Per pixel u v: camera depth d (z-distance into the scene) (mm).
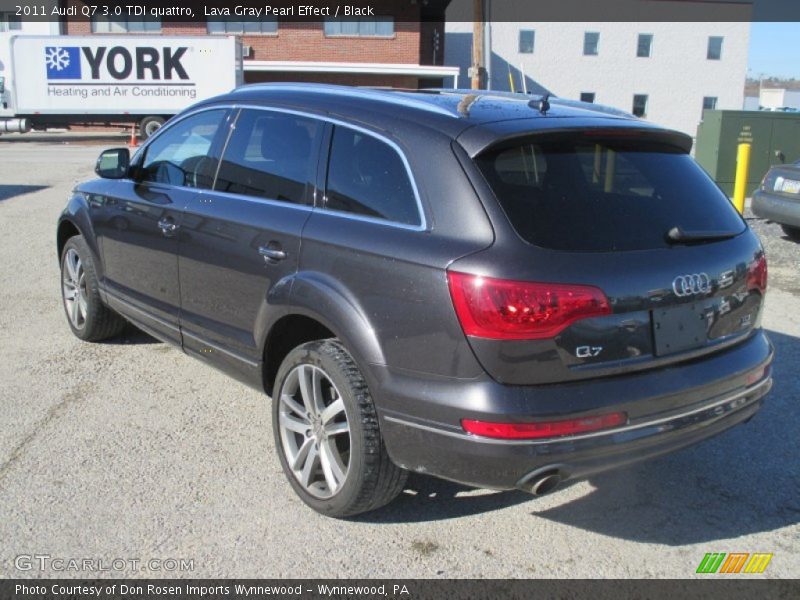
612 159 3312
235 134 4203
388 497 3338
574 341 2840
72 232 5863
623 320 2930
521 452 2805
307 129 3754
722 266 3254
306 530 3395
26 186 14562
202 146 4422
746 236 3504
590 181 3170
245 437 4258
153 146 4930
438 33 41750
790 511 3645
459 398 2861
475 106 3420
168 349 5652
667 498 3748
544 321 2779
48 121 28125
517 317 2766
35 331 6000
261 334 3750
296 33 33750
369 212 3316
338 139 3574
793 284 7914
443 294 2900
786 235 10609
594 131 3238
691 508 3660
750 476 3969
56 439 4168
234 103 4305
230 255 3918
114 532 3326
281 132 3900
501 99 3678
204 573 3084
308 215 3555
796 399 4906
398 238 3113
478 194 2965
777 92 59438
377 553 3246
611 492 3807
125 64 27391
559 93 45906
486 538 3381
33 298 6922
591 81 46094
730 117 13359
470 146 3053
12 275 7746
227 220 3957
